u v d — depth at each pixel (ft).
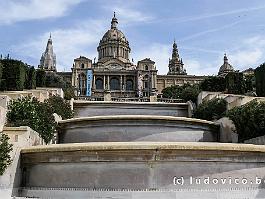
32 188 46.32
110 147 43.52
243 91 130.11
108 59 488.85
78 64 457.68
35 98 75.56
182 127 69.15
